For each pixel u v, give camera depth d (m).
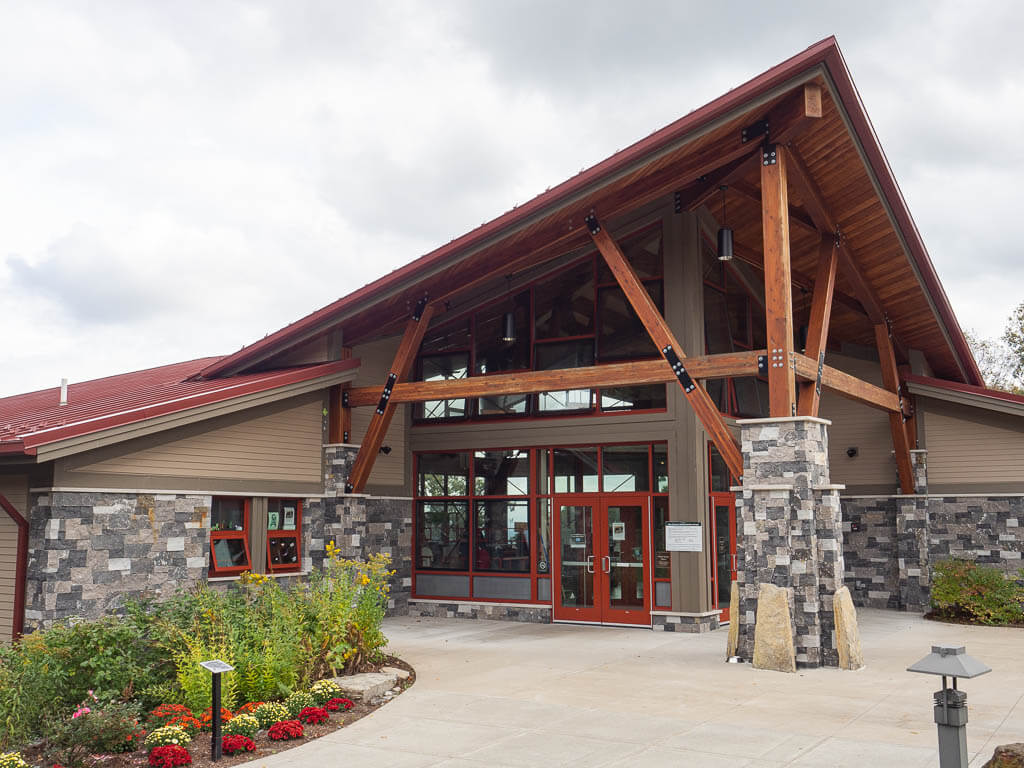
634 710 8.45
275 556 13.74
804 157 12.16
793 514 10.85
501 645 12.75
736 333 15.81
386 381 15.09
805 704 8.64
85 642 8.32
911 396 17.62
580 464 15.30
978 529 16.70
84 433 10.38
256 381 13.18
